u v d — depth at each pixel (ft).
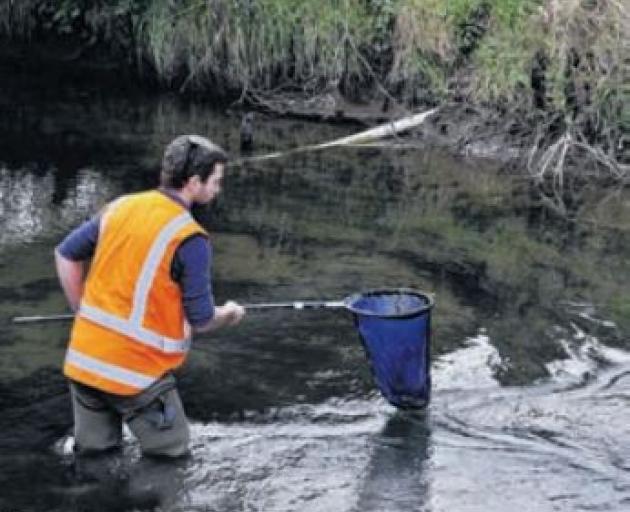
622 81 33.88
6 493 18.84
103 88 43.06
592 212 30.27
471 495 19.07
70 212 29.50
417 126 36.73
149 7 42.50
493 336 23.77
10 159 33.78
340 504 18.80
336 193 31.12
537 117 35.04
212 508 18.63
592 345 23.53
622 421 21.03
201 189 19.06
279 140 36.24
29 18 46.93
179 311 19.19
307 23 39.40
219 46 40.68
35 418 20.72
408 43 37.86
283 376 22.26
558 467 19.77
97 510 18.54
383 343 20.66
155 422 19.35
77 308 19.35
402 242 28.04
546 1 35.50
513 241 28.22
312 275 26.20
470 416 21.11
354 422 20.88
